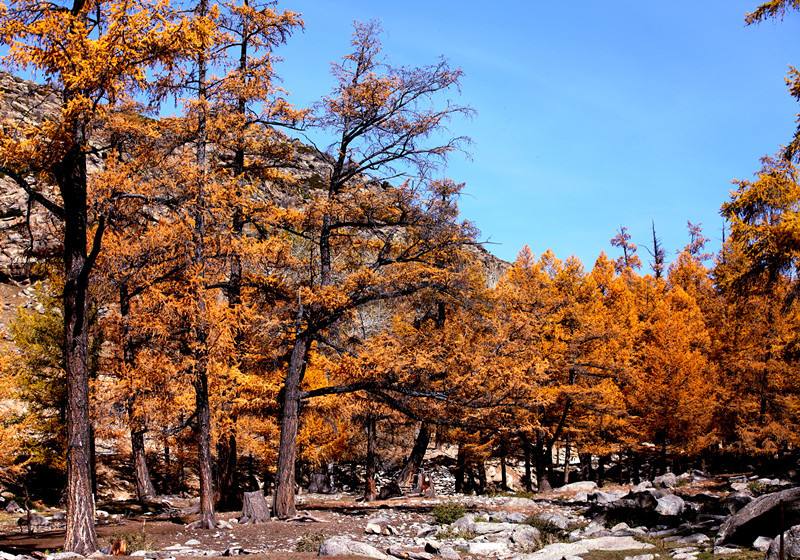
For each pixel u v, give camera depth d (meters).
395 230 21.81
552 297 33.75
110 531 16.44
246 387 20.39
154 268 19.53
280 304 21.42
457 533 16.89
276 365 22.41
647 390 36.62
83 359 13.43
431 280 21.47
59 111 13.20
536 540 15.72
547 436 33.66
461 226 21.33
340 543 12.27
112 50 12.39
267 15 21.27
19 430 24.44
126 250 19.11
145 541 14.63
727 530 12.73
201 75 19.52
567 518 19.73
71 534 12.67
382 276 20.78
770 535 12.09
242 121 20.34
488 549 14.76
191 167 17.88
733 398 36.97
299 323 21.52
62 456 25.16
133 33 12.41
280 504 20.03
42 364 25.56
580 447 36.66
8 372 24.98
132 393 19.39
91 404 19.88
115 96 13.10
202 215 18.31
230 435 22.03
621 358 34.47
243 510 18.89
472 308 22.33
